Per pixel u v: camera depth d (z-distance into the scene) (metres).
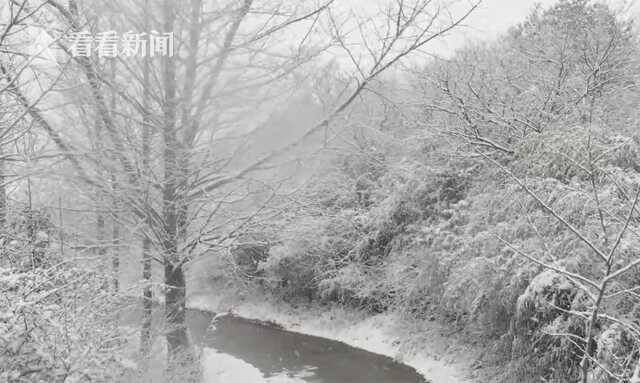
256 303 17.83
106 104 7.16
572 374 7.76
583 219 7.54
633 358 6.65
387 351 12.86
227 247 8.41
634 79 10.93
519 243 8.69
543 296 7.97
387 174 13.91
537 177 8.70
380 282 14.61
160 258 8.41
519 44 12.88
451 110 11.65
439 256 11.54
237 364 11.42
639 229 6.68
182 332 8.65
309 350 13.42
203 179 8.36
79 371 4.73
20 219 6.86
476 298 9.49
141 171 7.53
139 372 6.45
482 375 9.89
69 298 5.34
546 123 9.98
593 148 7.95
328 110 8.48
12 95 5.72
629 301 7.11
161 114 7.57
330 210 9.83
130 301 7.27
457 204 11.68
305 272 16.27
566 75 11.14
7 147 6.19
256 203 8.76
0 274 4.73
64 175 7.02
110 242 8.30
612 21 11.61
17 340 4.42
